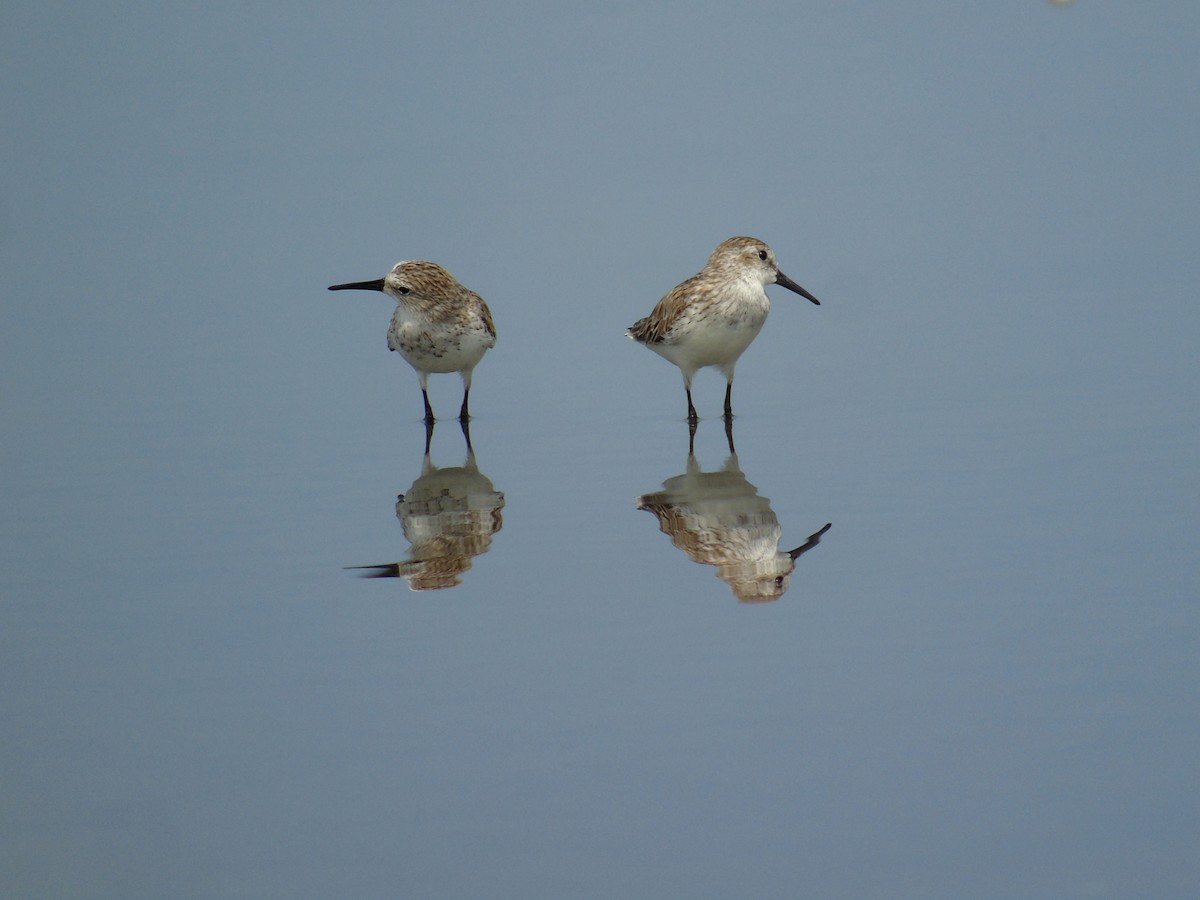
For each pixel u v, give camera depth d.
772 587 11.54
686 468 14.97
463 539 13.12
